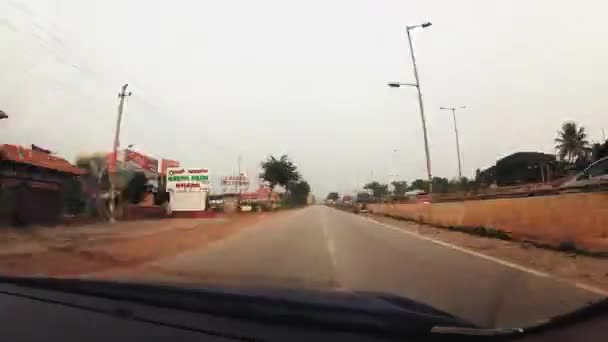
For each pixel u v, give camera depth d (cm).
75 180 3184
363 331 374
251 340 357
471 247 1445
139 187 4372
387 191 11506
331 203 16675
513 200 1622
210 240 1898
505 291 709
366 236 1992
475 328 379
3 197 2283
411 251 1357
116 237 2020
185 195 4375
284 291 552
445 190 7394
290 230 2473
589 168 1903
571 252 1195
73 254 1402
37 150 2955
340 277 867
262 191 8650
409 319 402
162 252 1468
